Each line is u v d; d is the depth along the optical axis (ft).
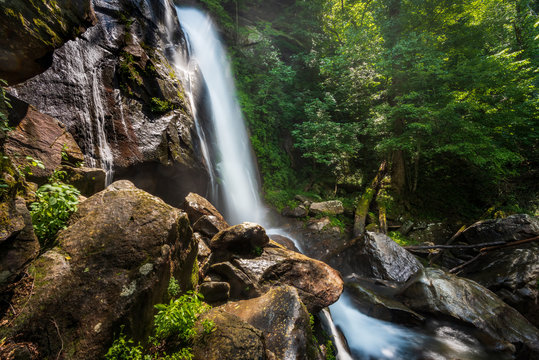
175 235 9.58
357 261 26.63
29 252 6.82
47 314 6.48
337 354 13.88
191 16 41.73
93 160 16.60
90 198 9.57
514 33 47.96
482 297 18.43
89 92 17.81
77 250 7.75
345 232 33.55
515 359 14.79
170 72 26.30
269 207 38.22
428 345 16.06
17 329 6.03
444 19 42.86
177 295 9.55
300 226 34.35
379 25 45.19
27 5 7.96
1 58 7.73
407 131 36.68
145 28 25.71
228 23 47.93
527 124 36.40
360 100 43.60
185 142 24.29
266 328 10.26
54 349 6.25
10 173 7.27
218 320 9.04
